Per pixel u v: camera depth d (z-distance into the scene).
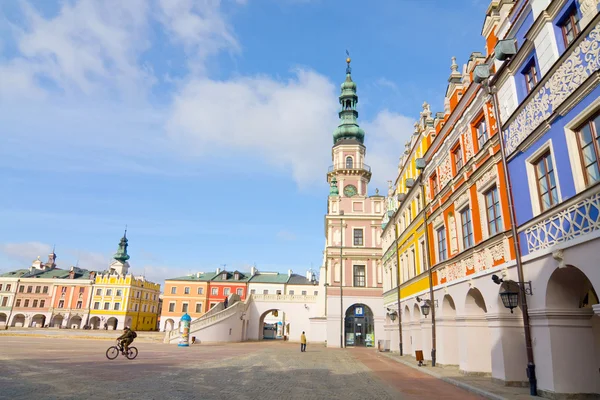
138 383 12.76
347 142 59.19
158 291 105.75
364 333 44.81
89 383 12.34
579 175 10.30
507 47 13.48
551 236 11.27
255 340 59.50
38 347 28.30
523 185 12.92
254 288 87.75
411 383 14.89
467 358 16.41
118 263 100.00
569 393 10.82
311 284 88.06
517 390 12.45
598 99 9.46
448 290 19.17
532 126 12.36
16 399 9.38
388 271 37.06
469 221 17.78
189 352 29.45
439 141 21.41
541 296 11.70
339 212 49.00
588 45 9.78
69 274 95.69
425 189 24.00
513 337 13.71
